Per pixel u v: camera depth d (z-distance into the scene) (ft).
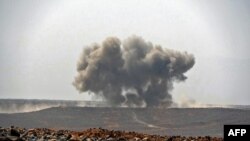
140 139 271.90
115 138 266.98
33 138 252.83
